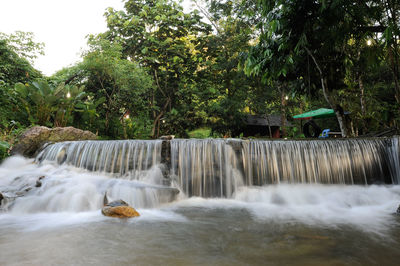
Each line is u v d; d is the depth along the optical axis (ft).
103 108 58.90
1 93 37.91
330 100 30.50
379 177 22.76
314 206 17.02
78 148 24.81
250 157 21.94
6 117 35.60
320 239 9.96
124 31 76.48
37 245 9.36
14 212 14.57
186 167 22.16
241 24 66.39
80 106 44.98
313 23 23.07
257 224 12.51
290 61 24.45
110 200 16.53
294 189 21.01
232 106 70.64
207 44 78.48
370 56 23.29
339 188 21.38
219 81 80.18
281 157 22.22
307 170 22.31
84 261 7.80
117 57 57.93
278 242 9.61
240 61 29.55
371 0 20.90
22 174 21.63
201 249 8.87
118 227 11.91
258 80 68.74
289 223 12.67
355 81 46.24
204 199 20.51
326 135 45.57
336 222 12.75
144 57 74.33
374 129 42.86
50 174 21.43
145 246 9.23
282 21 22.72
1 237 10.36
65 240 9.96
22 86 37.32
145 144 23.21
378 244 9.31
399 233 10.72
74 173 22.34
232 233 10.93
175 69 81.10
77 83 55.93
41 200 15.44
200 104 77.25
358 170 22.63
